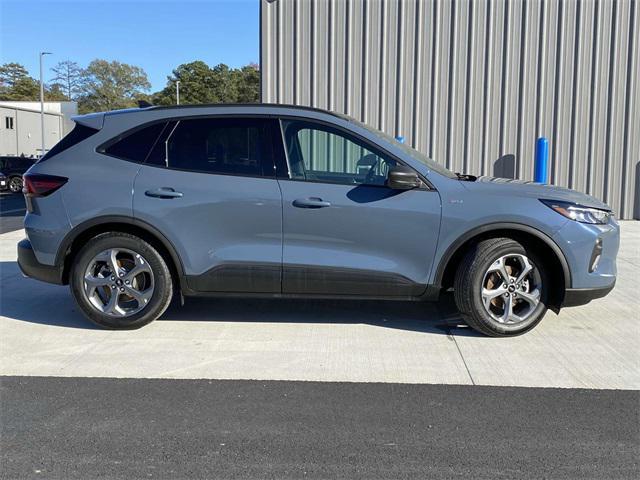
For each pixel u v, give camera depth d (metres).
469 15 11.11
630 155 11.20
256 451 3.12
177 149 4.89
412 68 11.29
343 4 11.22
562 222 4.64
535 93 11.16
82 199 4.84
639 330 5.12
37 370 4.22
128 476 2.89
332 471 2.93
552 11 10.97
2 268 7.55
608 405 3.66
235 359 4.43
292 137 4.84
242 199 4.73
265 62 11.46
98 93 97.81
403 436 3.28
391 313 5.63
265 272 4.78
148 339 4.87
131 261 4.95
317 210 4.68
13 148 49.78
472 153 11.37
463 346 4.71
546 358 4.45
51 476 2.89
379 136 4.88
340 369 4.24
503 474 2.90
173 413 3.55
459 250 4.85
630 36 10.93
